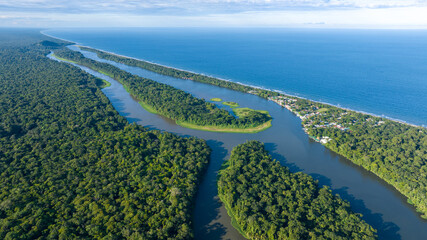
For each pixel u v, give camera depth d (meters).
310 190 143.62
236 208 135.25
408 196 151.88
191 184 147.50
